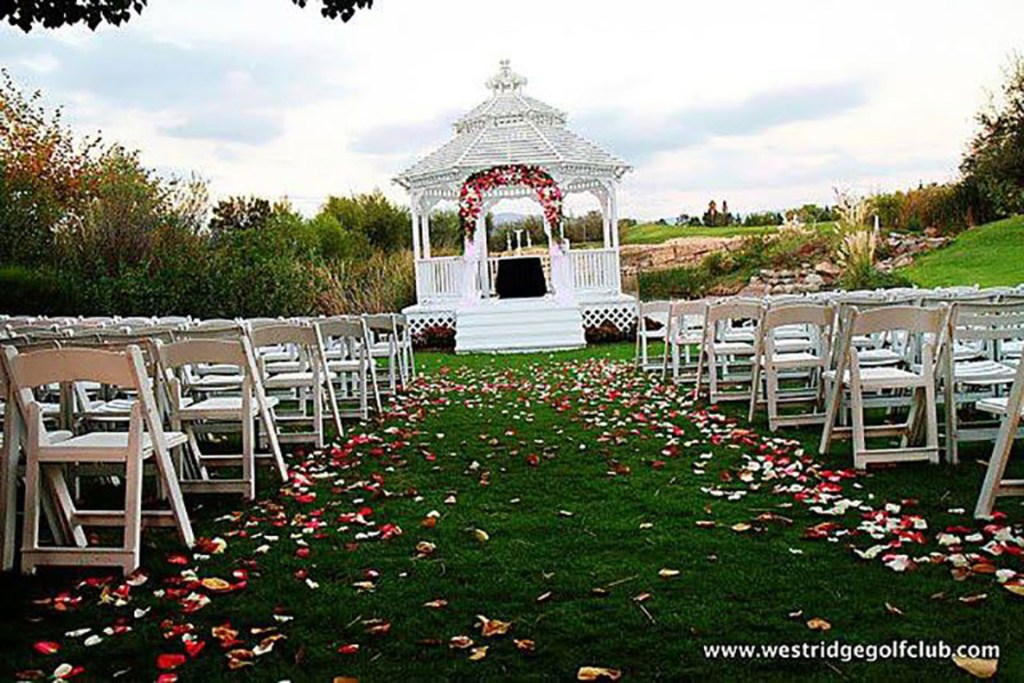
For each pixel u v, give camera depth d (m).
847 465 5.22
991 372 5.26
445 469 5.67
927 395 5.06
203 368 7.75
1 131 21.16
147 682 2.77
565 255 17.11
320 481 5.46
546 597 3.34
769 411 6.41
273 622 3.21
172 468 4.08
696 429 6.66
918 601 3.13
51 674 2.83
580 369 11.48
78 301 14.88
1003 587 3.20
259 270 16.20
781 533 4.00
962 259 19.03
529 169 17.45
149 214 17.39
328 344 9.39
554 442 6.40
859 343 7.74
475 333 16.08
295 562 3.86
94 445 3.81
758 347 6.78
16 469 3.82
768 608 3.14
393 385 8.84
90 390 6.67
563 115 19.44
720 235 27.44
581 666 2.77
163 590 3.53
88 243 16.59
